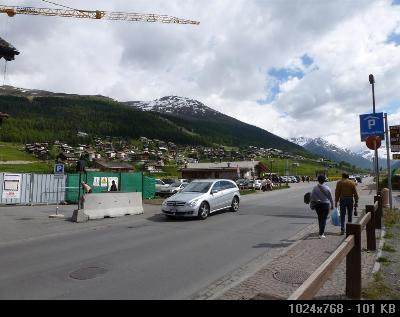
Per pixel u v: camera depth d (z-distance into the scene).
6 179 22.30
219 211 17.45
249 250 8.89
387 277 6.30
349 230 5.35
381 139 13.60
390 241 9.23
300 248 8.88
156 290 5.95
